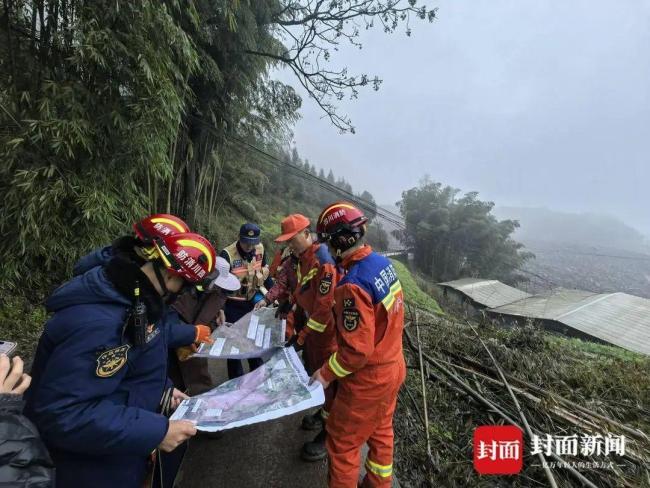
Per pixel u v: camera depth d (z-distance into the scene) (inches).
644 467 99.0
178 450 63.2
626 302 569.6
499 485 93.0
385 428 72.3
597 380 155.3
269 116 333.7
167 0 157.9
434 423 116.8
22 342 136.0
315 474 82.1
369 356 62.8
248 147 363.3
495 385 137.2
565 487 92.4
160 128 150.3
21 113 128.0
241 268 111.8
